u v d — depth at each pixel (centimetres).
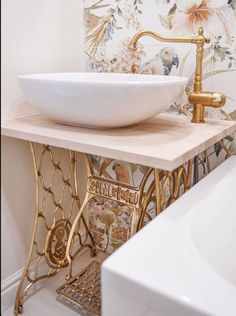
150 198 116
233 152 125
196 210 81
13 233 128
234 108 120
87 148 88
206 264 60
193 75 124
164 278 55
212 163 131
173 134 99
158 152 80
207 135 98
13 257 130
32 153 120
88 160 129
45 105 99
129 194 115
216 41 117
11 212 125
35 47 124
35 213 127
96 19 140
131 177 147
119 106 89
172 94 96
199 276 56
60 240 143
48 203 141
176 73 127
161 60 129
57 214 147
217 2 114
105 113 92
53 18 129
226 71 118
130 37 134
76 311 128
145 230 69
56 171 142
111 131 101
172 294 52
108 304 60
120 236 158
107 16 137
